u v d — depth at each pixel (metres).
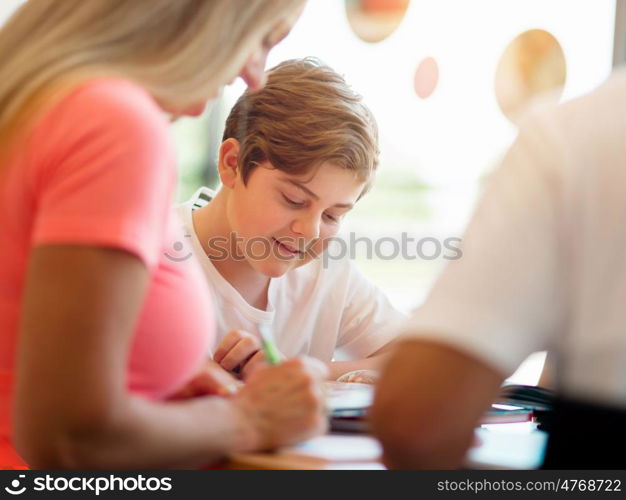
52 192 0.73
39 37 0.81
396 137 4.05
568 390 0.66
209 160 3.83
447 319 0.66
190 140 3.81
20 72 0.79
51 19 0.82
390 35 3.17
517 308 0.66
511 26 3.13
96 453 0.73
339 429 0.98
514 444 0.90
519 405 1.11
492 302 0.66
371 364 1.56
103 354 0.70
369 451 0.87
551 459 0.67
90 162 0.72
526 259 0.66
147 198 0.73
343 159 1.38
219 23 0.84
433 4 3.68
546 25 2.74
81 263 0.70
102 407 0.70
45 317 0.70
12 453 0.85
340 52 3.93
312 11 3.86
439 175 3.92
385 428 0.67
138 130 0.74
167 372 0.85
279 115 1.38
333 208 1.42
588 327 0.64
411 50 3.86
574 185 0.65
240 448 0.84
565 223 0.65
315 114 1.37
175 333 0.85
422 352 0.66
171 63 0.83
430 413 0.65
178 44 0.84
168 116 0.91
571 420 0.65
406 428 0.66
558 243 0.66
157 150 0.75
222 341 1.33
